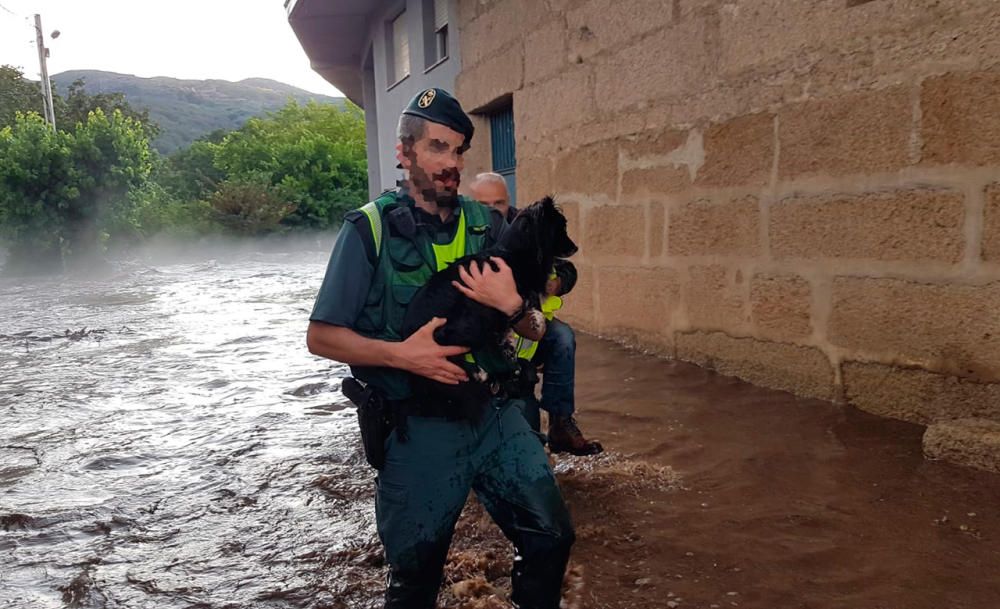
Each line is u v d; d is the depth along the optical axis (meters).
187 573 3.43
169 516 4.14
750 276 5.88
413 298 2.25
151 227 39.50
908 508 3.57
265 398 6.82
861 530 3.40
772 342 5.73
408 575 2.37
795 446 4.50
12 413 6.62
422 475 2.29
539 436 2.49
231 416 6.22
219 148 53.91
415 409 2.28
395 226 2.25
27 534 3.93
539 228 2.24
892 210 4.68
